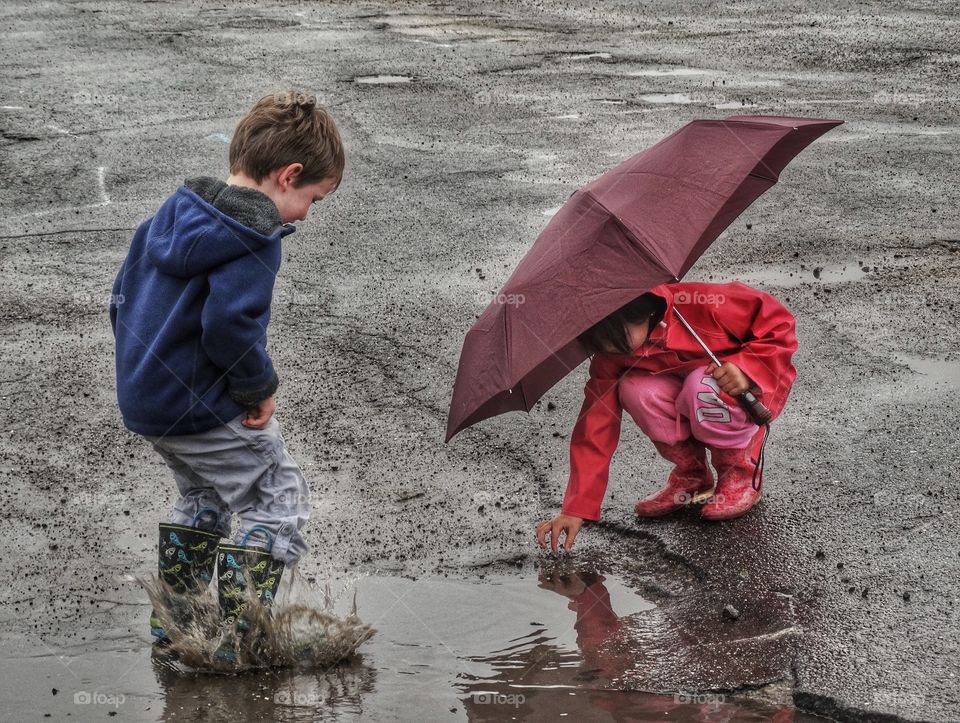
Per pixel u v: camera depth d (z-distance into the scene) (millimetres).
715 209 3621
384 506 4570
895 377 5430
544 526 4137
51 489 4746
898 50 12266
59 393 5633
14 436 5219
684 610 3760
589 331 3867
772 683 3328
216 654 3461
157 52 13109
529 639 3641
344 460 4953
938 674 3299
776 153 4324
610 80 11453
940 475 4539
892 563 3945
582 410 4184
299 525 3521
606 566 4094
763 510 4363
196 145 9648
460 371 3654
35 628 3777
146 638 3713
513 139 9633
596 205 3635
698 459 4371
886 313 6145
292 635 3518
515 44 13164
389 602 3896
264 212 3217
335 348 6070
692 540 4203
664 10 15008
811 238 7277
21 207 8406
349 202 8320
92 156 9453
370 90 11281
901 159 8727
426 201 8281
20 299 6816
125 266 3465
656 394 4199
